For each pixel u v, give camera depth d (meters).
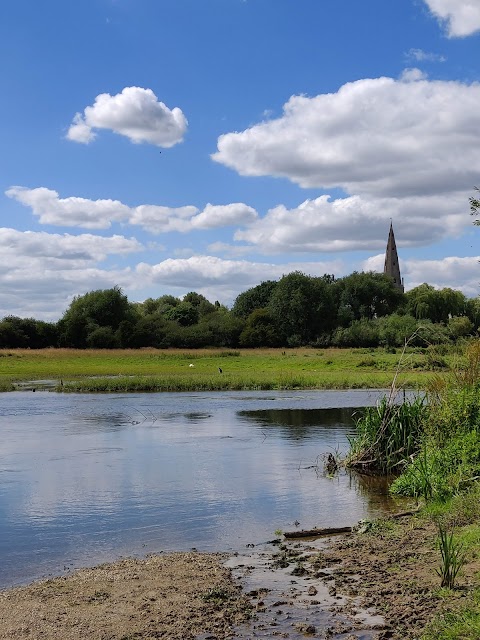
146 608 8.82
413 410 19.20
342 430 27.47
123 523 13.41
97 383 49.88
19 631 8.11
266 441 24.47
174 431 27.38
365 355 78.81
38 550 11.71
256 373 60.62
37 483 17.19
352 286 120.94
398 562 10.27
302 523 13.31
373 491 16.22
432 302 117.06
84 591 9.54
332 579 9.75
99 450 22.56
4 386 49.62
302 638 7.73
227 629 8.05
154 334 106.31
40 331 104.75
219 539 12.28
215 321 113.62
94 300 109.81
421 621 7.90
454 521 12.15
